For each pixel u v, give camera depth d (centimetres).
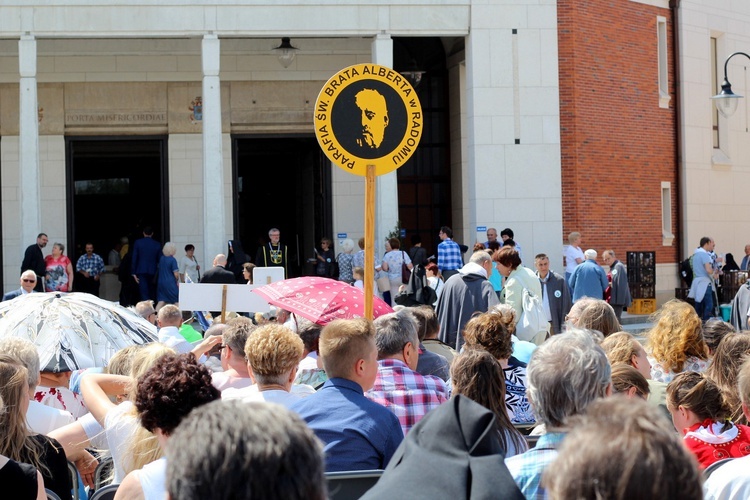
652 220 3369
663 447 235
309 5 2884
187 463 243
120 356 773
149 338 1021
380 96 985
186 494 240
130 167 3888
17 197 3244
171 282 2786
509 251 1705
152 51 3306
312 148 3584
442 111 3531
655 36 3409
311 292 1105
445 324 1686
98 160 3872
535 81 2978
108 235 3888
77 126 3288
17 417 620
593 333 893
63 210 3272
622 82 3288
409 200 3541
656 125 3400
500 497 331
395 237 2848
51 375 915
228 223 3366
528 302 1691
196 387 502
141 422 509
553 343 499
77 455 721
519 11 2964
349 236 3416
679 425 668
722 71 3647
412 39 3475
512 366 854
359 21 2897
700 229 3512
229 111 3372
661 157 3416
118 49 3288
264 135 3394
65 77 3269
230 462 240
